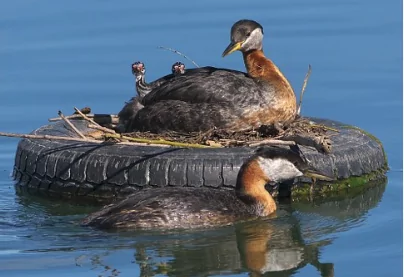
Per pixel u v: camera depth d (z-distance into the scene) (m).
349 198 18.70
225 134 19.17
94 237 16.70
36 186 19.08
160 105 19.45
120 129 20.12
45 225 17.22
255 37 19.94
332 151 18.84
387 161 20.06
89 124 19.42
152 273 15.64
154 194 17.19
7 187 19.38
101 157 18.52
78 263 15.84
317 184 18.62
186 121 19.22
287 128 19.41
